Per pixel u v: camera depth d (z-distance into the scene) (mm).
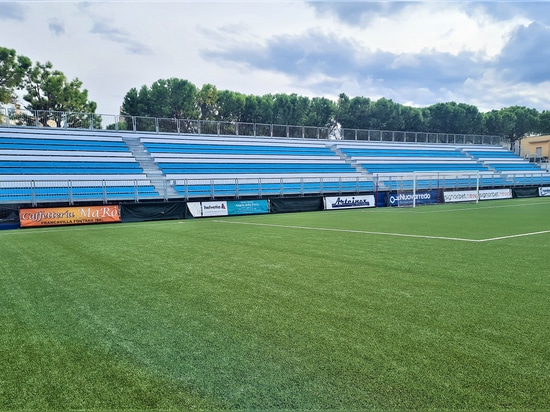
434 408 2729
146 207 18688
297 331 4156
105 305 5184
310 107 59312
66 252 9242
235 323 4434
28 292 5871
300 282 6172
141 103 49938
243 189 24156
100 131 27203
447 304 4996
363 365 3359
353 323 4363
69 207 16781
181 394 2984
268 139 34438
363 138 40250
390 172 34031
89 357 3648
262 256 8367
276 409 2760
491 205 24938
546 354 3520
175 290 5816
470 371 3227
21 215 15844
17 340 4082
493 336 3945
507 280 6152
